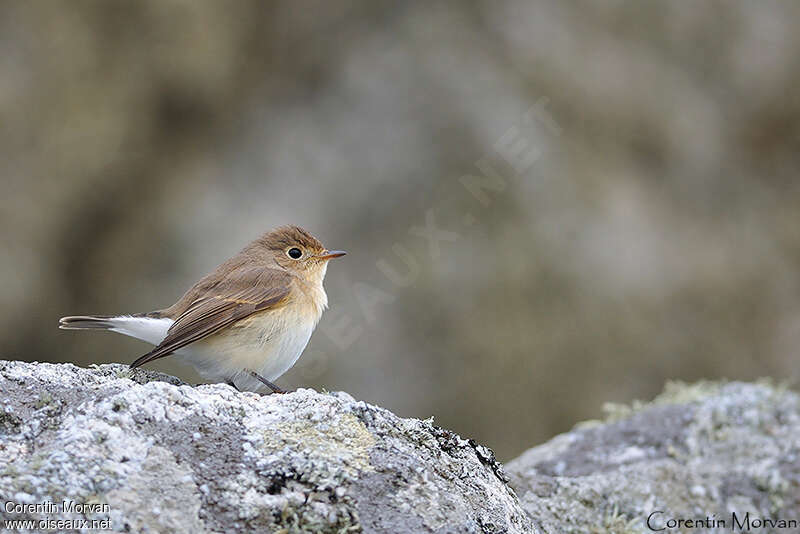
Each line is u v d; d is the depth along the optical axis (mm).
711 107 16594
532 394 13703
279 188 14398
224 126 15055
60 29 14914
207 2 15359
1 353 13773
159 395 5066
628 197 15219
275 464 4906
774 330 15195
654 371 14359
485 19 15812
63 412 4965
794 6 17562
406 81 15039
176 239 14195
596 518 6758
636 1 16797
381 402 13180
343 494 4852
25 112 14516
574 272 14406
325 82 15195
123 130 14789
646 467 7242
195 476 4738
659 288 14758
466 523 4922
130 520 4414
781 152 16812
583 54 15984
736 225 15930
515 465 7594
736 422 7938
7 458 4648
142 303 13914
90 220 14531
